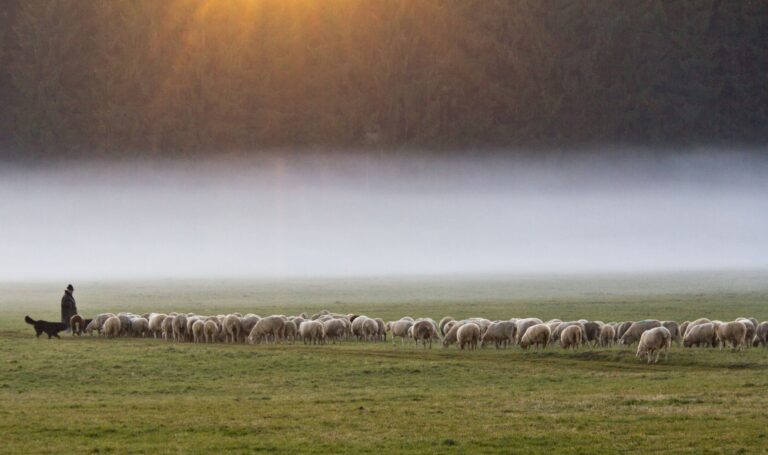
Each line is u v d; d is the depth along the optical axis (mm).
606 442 28297
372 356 48875
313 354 48969
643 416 31438
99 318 62719
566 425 30438
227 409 33969
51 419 32125
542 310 82188
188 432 30109
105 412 33500
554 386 39438
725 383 37938
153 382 41875
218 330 57281
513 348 53250
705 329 51406
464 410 33125
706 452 27203
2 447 28344
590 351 49219
